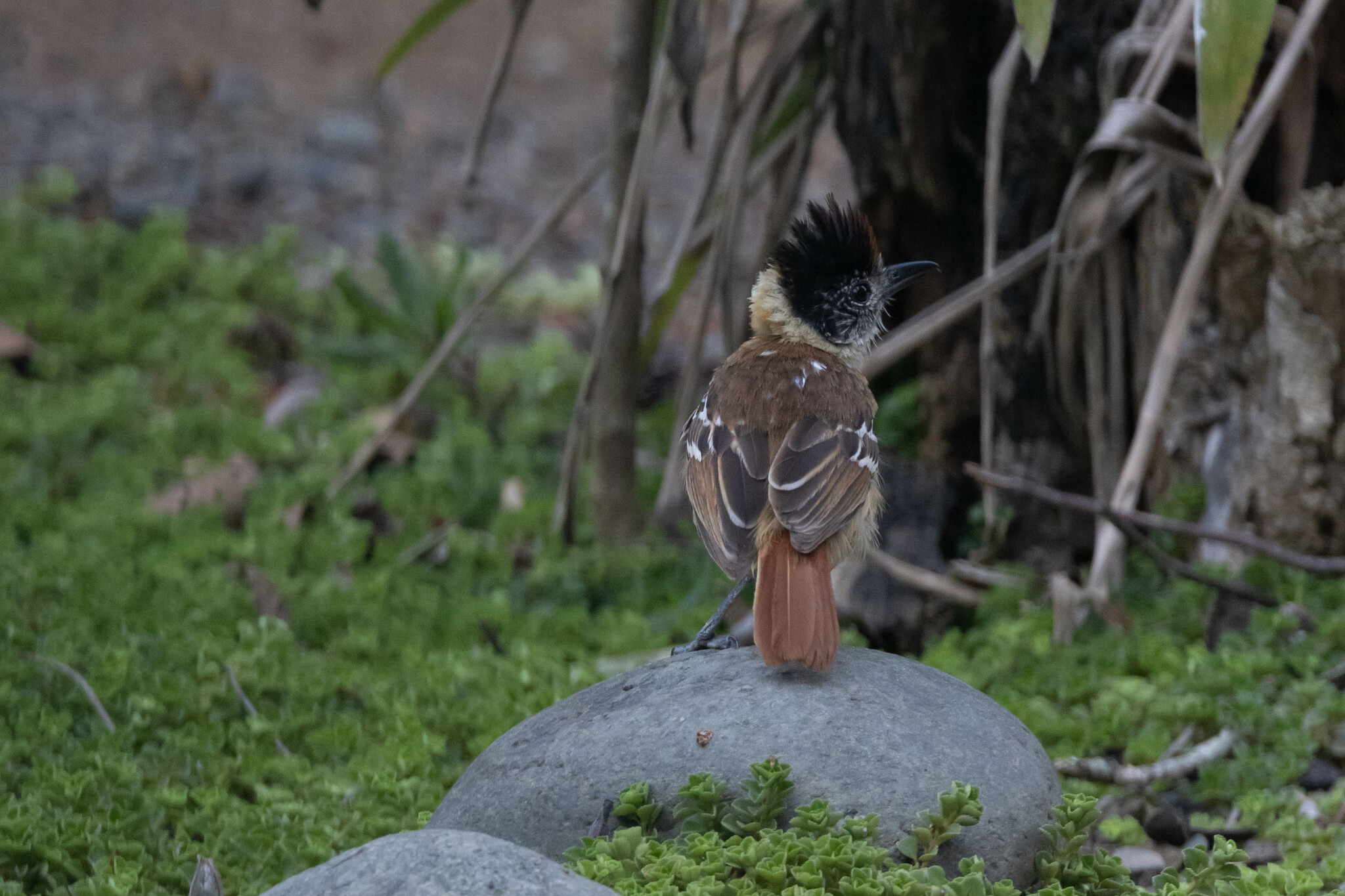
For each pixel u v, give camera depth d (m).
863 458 8.10
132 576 11.12
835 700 6.96
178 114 22.64
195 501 12.79
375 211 20.31
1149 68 9.88
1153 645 9.80
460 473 13.82
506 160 22.59
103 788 7.93
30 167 20.16
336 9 27.52
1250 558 10.53
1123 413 11.23
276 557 11.66
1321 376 10.16
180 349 15.83
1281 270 10.13
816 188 21.11
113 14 26.31
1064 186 11.39
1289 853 7.87
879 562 10.85
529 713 9.12
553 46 27.16
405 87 24.81
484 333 17.61
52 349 15.55
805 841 6.22
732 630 10.80
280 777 8.55
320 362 16.22
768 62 12.27
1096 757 8.94
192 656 9.59
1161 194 10.51
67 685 9.30
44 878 7.18
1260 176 10.72
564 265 19.75
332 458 13.76
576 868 6.22
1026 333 11.65
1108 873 6.64
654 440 14.94
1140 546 10.65
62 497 13.18
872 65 11.84
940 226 12.47
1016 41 10.45
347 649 10.30
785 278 9.20
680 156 23.06
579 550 12.35
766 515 7.55
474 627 10.95
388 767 8.40
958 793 6.35
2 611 10.17
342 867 5.78
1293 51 9.65
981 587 11.39
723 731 6.82
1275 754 8.72
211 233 19.08
